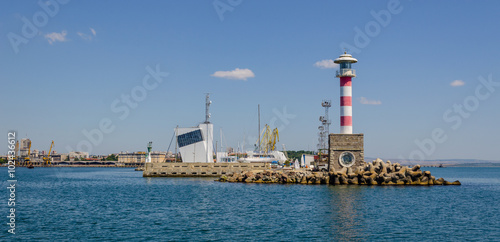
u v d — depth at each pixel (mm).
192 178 151625
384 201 79250
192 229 53531
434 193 95375
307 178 120000
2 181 169375
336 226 55094
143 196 94125
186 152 173625
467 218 61500
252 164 153625
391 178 113375
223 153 195125
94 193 104875
